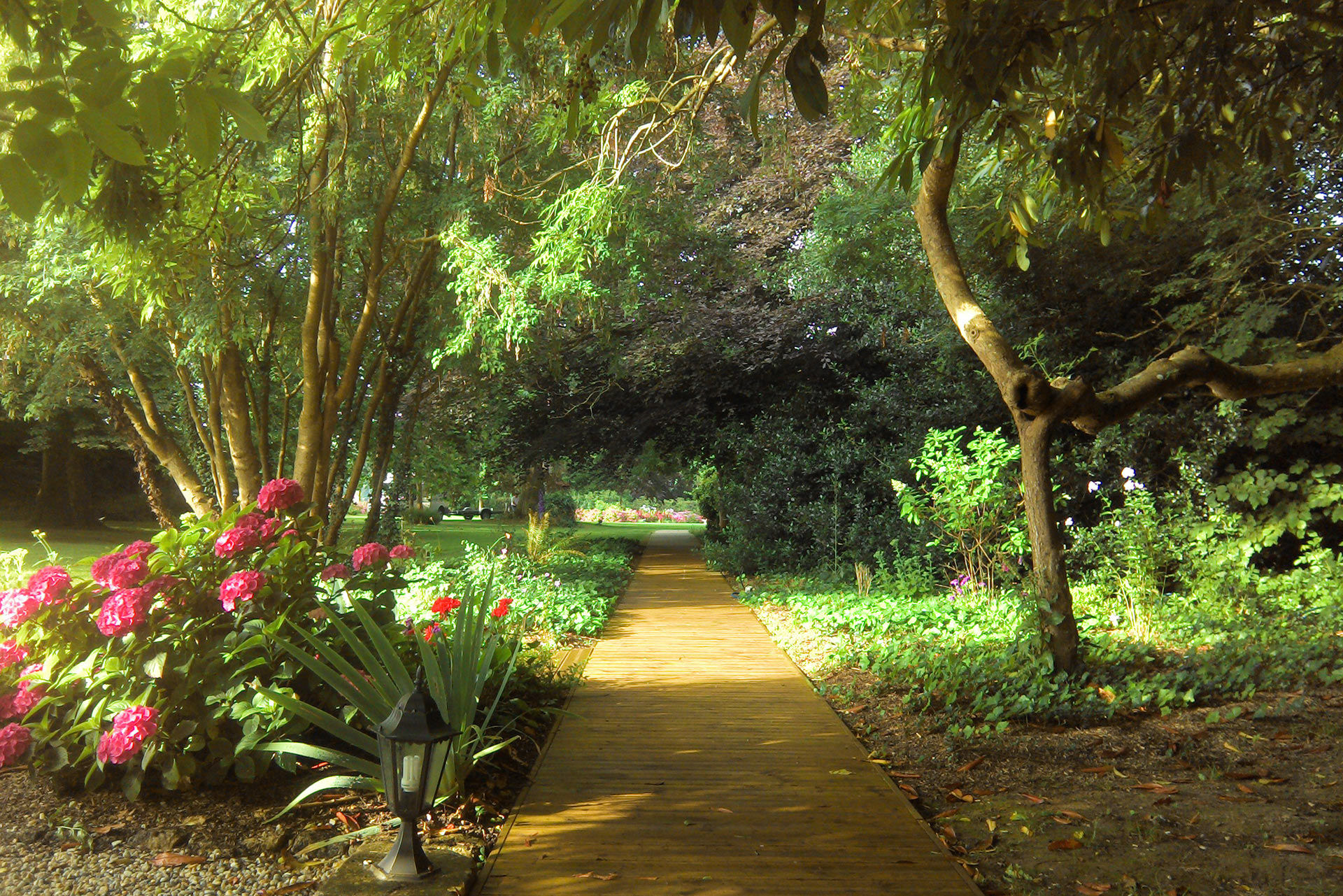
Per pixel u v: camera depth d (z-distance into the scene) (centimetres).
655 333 1475
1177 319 892
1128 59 407
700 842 366
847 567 1259
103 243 507
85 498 2409
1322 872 323
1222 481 992
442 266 932
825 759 484
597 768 468
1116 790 425
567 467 2344
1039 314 1093
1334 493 878
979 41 356
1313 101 475
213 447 1120
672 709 601
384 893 305
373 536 1216
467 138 1034
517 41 221
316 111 845
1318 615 754
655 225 1141
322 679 404
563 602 988
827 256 1089
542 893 319
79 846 352
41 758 396
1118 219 549
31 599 406
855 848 359
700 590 1345
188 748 391
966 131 572
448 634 512
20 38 263
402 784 317
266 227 874
